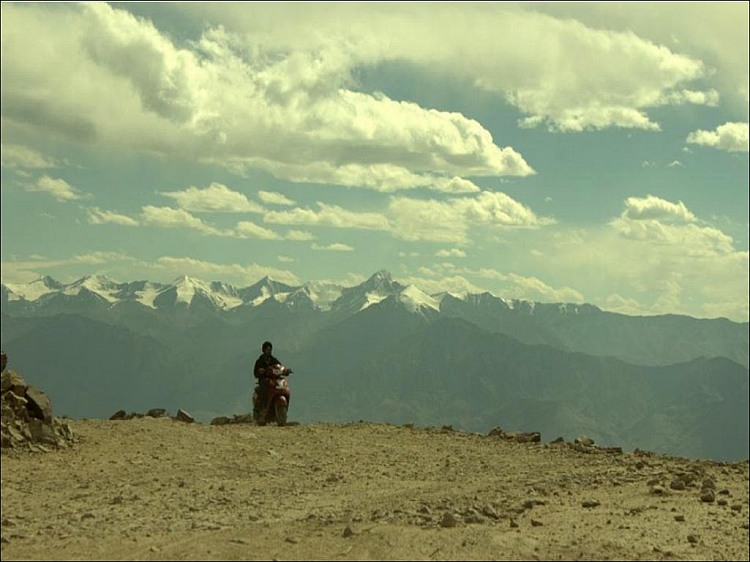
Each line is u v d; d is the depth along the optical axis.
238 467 17.95
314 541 11.38
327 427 24.42
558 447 22.88
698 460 21.56
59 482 15.60
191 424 22.89
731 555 11.99
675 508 15.06
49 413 19.02
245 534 11.77
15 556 10.46
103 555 10.52
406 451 21.33
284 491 15.70
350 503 14.62
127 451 18.70
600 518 13.96
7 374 19.41
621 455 21.95
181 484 15.83
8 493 14.49
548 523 13.36
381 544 11.20
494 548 11.37
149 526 12.28
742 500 15.99
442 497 15.23
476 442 23.23
